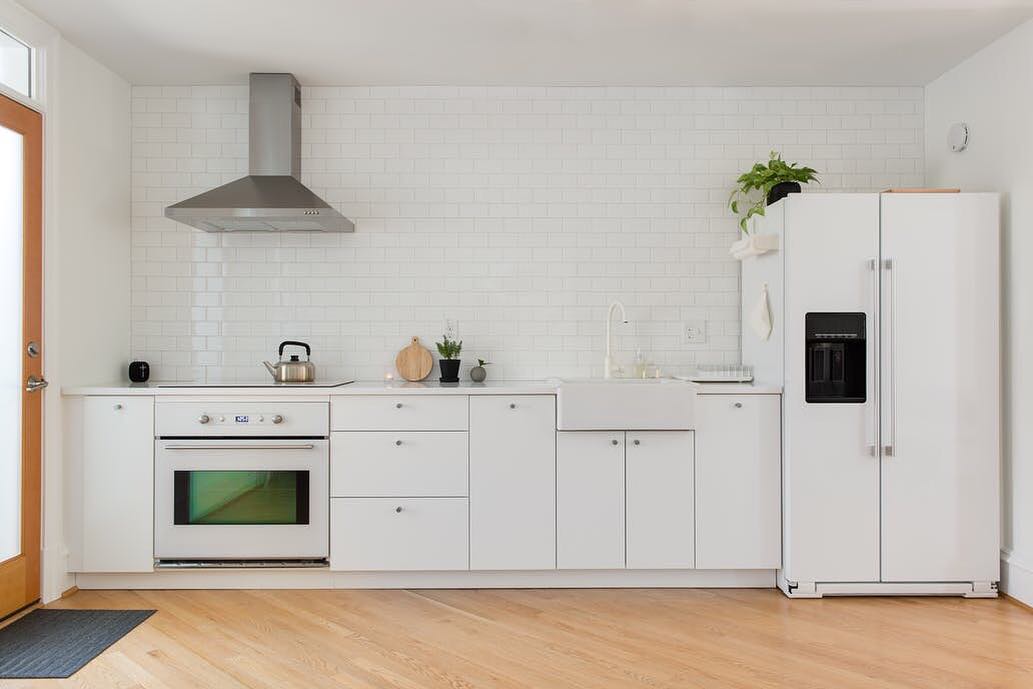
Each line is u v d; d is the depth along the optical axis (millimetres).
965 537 3426
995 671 2664
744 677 2609
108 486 3508
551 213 4113
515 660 2746
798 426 3445
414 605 3340
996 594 3434
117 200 3951
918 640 2943
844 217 3428
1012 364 3461
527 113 4113
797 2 3115
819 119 4121
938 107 3998
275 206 3602
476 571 3594
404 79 4012
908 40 3506
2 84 3104
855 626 3090
